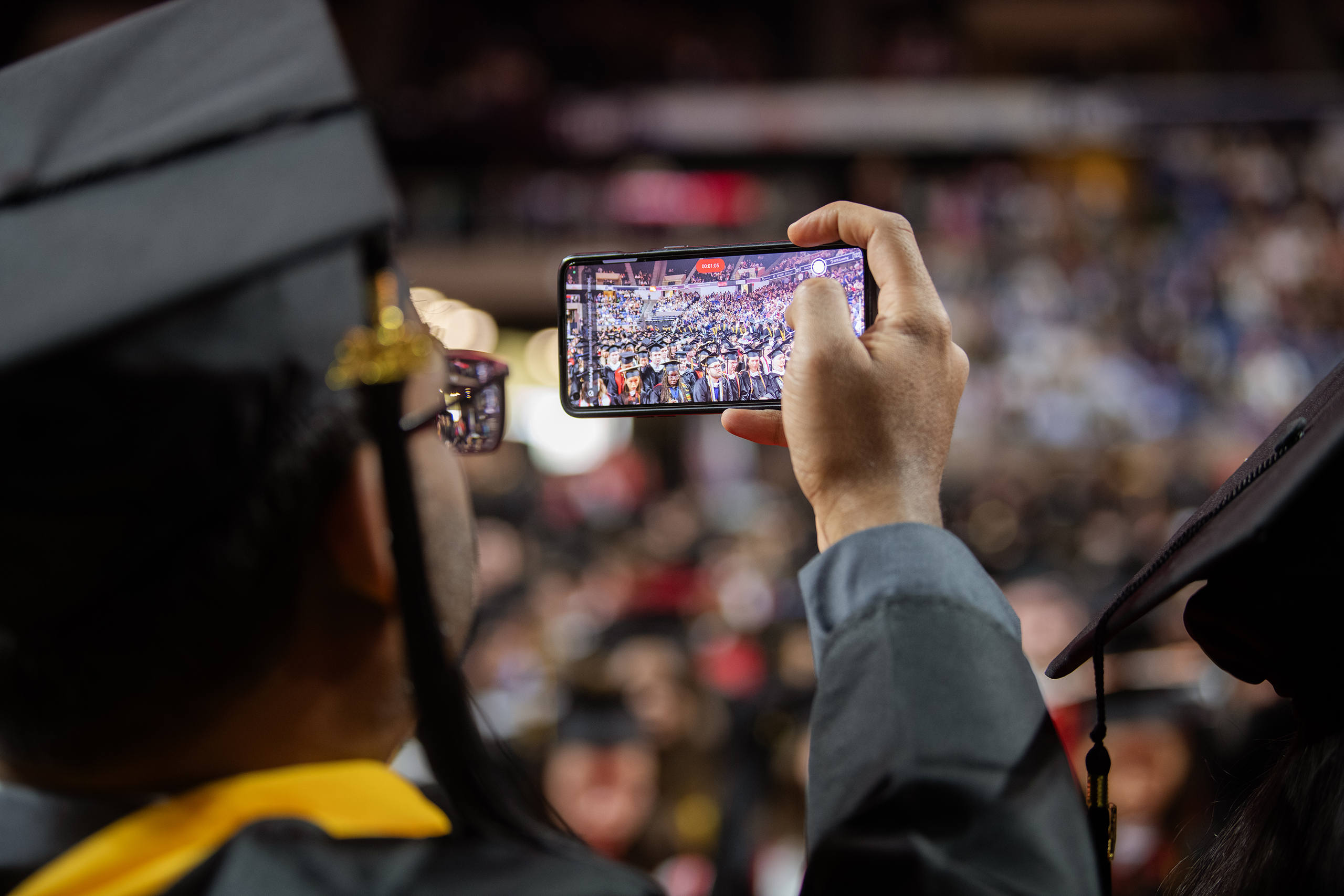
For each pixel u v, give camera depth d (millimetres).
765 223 13266
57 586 590
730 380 1073
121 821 624
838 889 708
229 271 600
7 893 615
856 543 839
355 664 672
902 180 14016
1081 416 11773
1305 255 13508
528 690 4586
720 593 6973
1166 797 2744
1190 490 9328
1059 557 6875
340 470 630
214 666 619
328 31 714
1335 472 743
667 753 3451
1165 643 3369
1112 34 16500
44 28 14523
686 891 3211
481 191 13273
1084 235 13648
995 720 758
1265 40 16641
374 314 654
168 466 583
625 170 13359
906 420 886
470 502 784
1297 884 758
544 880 626
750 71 15852
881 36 16531
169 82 700
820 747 788
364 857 619
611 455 13484
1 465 575
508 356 13602
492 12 15523
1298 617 809
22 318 583
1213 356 12484
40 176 647
